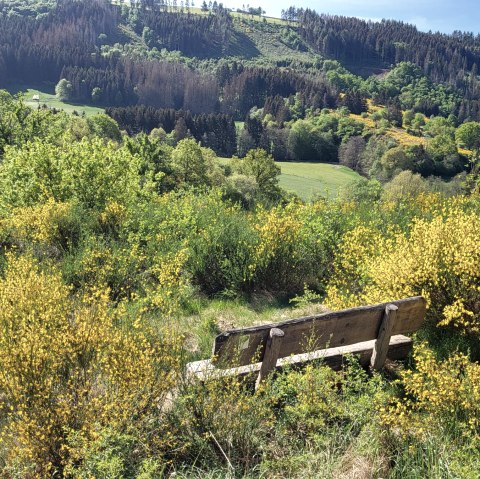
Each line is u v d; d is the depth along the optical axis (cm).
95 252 702
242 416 330
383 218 860
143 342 355
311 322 394
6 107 3119
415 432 326
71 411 319
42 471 301
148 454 299
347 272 666
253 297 690
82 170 1012
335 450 316
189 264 721
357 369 403
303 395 344
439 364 411
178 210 881
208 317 585
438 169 10381
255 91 18662
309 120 14825
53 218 803
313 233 772
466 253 470
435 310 486
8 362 329
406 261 504
